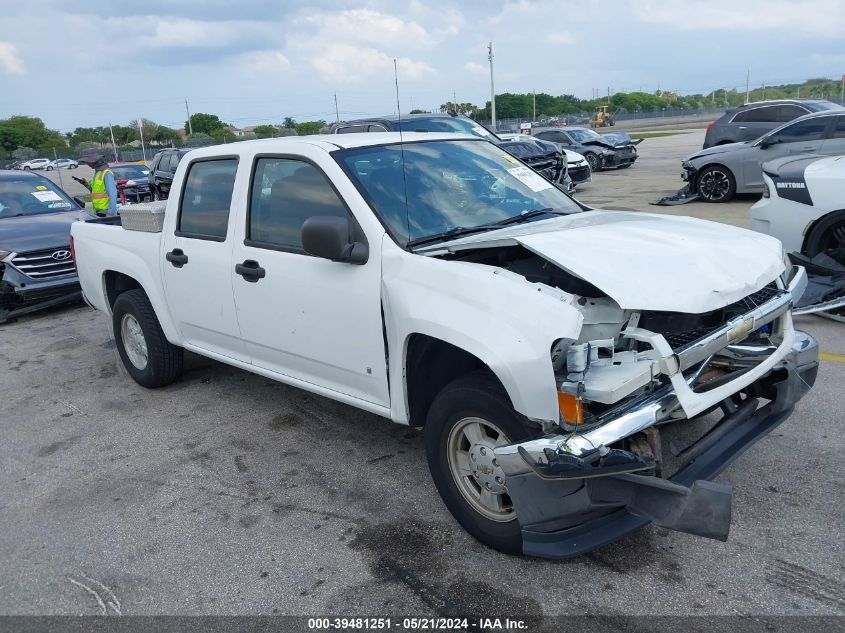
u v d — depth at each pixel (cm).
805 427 421
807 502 346
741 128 1700
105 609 307
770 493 356
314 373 406
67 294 855
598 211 427
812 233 626
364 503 378
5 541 366
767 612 276
